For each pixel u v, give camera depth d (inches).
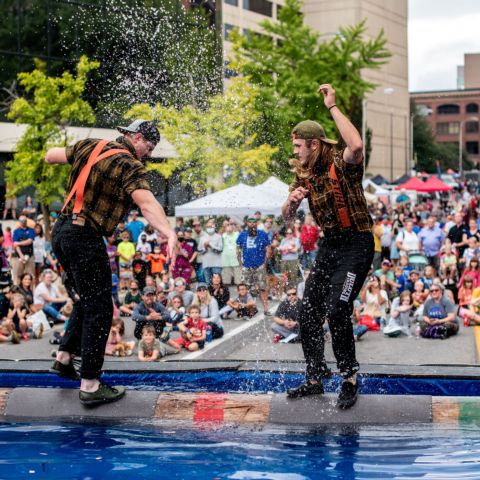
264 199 764.6
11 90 1280.8
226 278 770.8
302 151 178.7
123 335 517.3
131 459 149.7
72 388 197.2
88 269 177.2
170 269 167.3
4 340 539.2
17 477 138.4
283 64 1401.3
